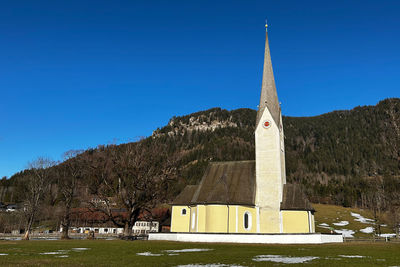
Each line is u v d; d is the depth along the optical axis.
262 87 63.38
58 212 75.31
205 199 56.09
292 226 53.44
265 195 56.19
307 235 46.53
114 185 64.75
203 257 27.72
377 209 83.25
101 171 64.94
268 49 66.81
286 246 41.47
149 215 69.75
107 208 63.91
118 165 65.00
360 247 39.91
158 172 67.06
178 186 98.19
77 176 69.44
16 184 177.88
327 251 34.28
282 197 56.62
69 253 31.33
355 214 143.25
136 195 64.62
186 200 59.78
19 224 107.88
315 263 23.81
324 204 186.00
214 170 61.91
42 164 72.81
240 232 52.44
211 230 51.69
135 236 58.66
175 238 51.41
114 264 22.80
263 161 58.16
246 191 56.28
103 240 55.62
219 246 40.91
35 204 70.38
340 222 124.50
